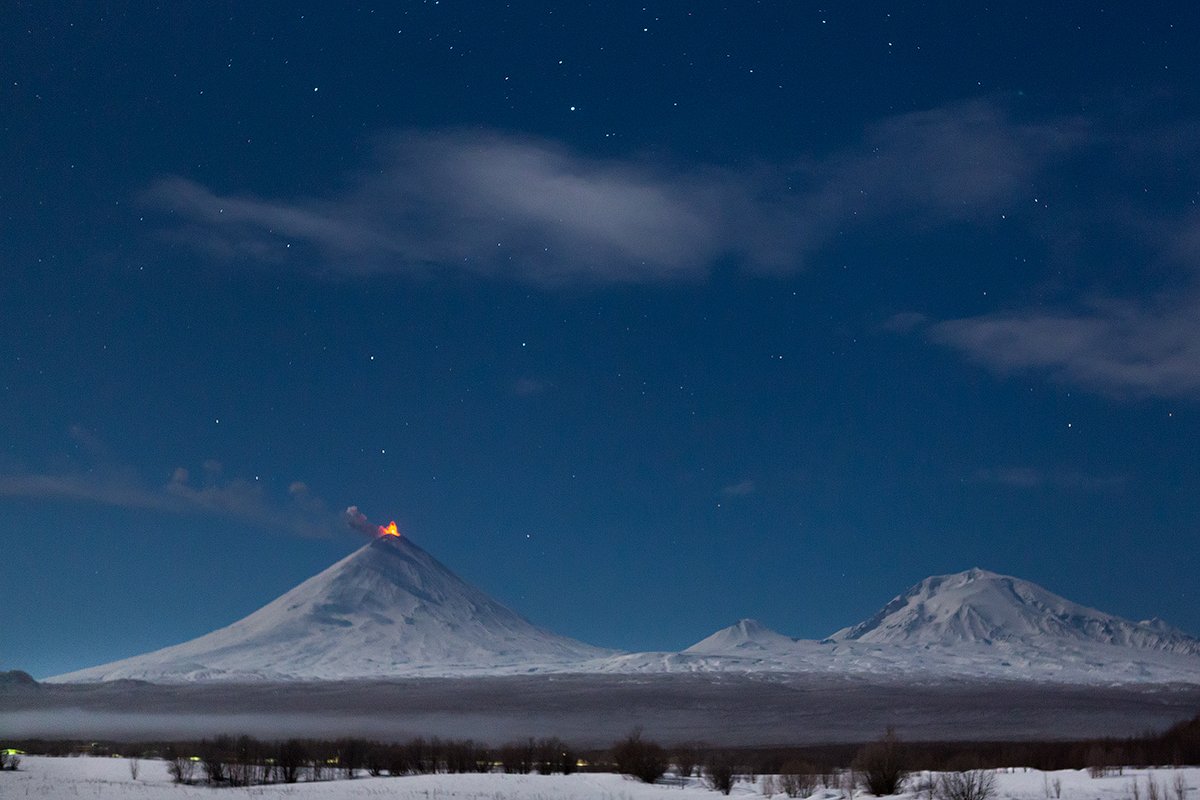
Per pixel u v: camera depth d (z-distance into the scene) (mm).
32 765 61875
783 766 61250
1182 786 42344
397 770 60812
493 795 46719
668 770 57812
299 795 46625
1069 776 48000
